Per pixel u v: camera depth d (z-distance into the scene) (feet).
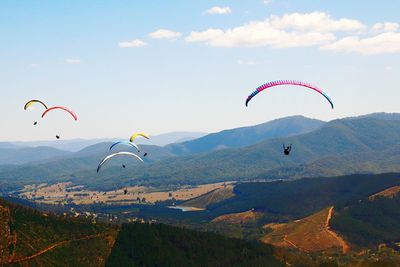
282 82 343.05
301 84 343.46
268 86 339.77
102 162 485.56
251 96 340.39
